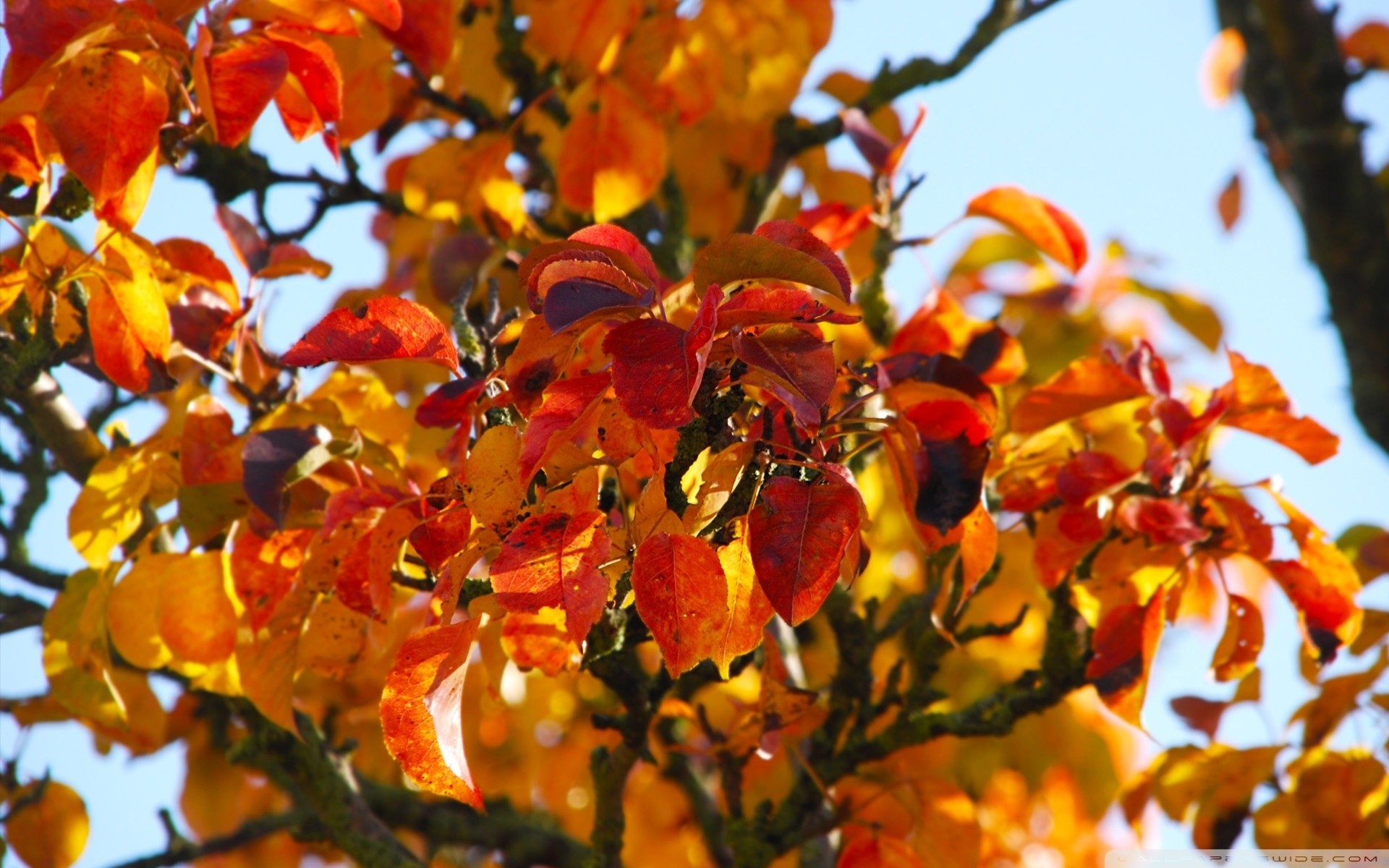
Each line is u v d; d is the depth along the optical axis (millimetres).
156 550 2967
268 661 2844
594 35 3012
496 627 2867
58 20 2811
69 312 2895
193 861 3047
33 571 3047
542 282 2693
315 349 2727
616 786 2926
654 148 3014
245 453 2801
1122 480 2879
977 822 2951
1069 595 2947
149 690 3033
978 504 2787
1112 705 2889
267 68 2822
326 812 3033
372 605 2799
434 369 3068
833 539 2709
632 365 2678
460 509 2762
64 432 2969
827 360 2693
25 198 2863
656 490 2711
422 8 3000
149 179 2830
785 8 3061
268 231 3113
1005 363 2934
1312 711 2986
